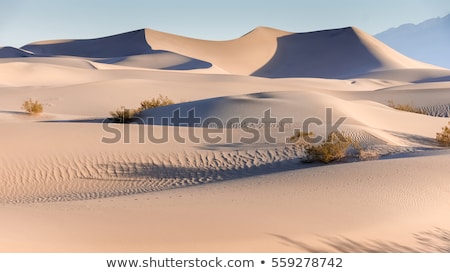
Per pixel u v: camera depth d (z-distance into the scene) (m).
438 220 11.35
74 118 34.00
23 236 8.48
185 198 12.44
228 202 11.68
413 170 15.49
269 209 10.95
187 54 165.12
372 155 21.34
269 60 177.75
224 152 21.44
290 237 9.19
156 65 124.88
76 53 177.25
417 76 121.00
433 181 14.28
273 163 20.55
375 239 9.61
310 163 20.50
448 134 26.42
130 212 10.55
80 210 10.82
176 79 69.00
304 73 171.50
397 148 23.23
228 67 167.25
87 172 18.92
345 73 165.88
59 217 9.97
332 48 180.12
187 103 32.56
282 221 10.05
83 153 19.94
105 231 9.02
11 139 20.36
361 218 10.66
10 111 34.72
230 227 9.47
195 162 20.42
